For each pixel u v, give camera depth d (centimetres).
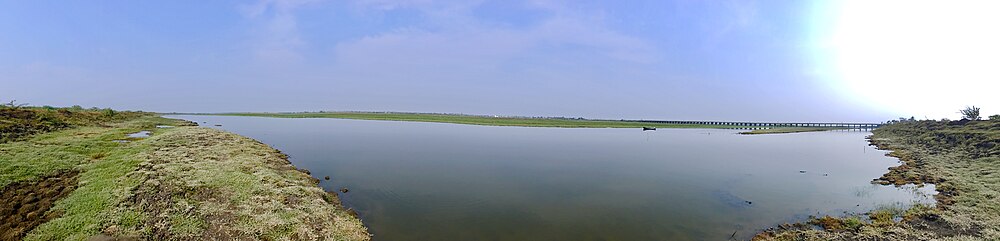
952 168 2858
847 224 1652
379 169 2914
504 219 1788
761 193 2323
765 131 9381
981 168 2695
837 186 2522
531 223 1741
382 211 1847
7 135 2472
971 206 1852
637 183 2603
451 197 2142
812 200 2138
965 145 3581
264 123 8981
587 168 3178
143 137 3259
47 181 1688
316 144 4472
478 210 1914
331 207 1753
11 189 1555
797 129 10419
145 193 1595
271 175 2081
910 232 1534
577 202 2094
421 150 4156
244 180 1884
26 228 1241
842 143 5753
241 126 7469
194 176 1875
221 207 1520
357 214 1775
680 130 9712
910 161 3434
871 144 5519
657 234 1616
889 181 2630
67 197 1514
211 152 2616
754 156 4100
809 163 3575
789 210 1936
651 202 2103
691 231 1647
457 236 1562
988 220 1636
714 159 3819
